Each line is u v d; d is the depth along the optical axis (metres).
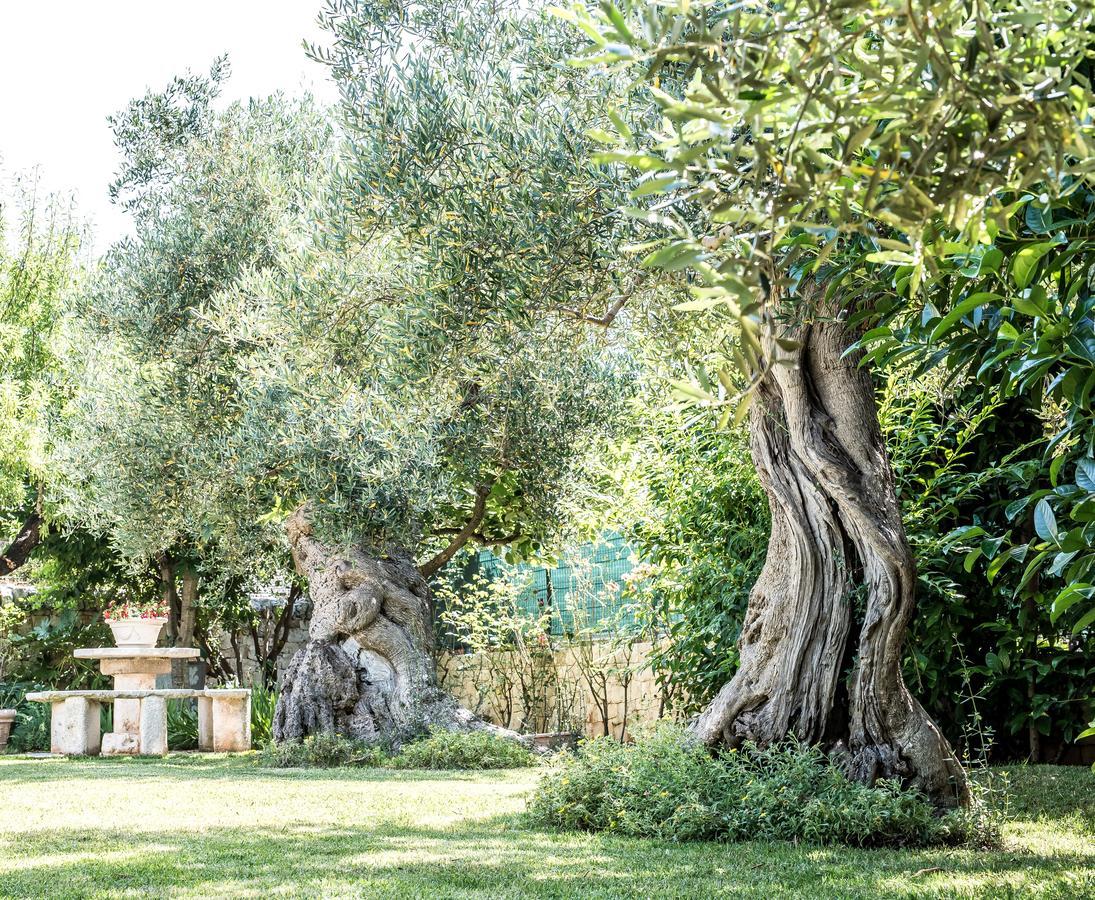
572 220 4.62
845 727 5.31
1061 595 2.61
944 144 1.21
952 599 6.81
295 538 11.44
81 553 15.99
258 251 10.30
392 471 8.79
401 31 5.62
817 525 5.38
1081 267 2.33
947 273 2.36
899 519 5.16
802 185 1.24
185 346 10.05
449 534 11.96
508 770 9.05
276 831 5.13
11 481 13.70
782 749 5.33
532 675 13.63
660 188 1.31
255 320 8.48
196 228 10.45
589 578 13.27
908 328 2.95
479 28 5.62
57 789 7.09
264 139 11.07
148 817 5.66
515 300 4.70
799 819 4.72
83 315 10.80
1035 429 7.18
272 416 9.57
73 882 3.72
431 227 4.87
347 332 6.40
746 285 1.21
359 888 3.57
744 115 1.23
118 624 12.37
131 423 10.41
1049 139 1.19
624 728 12.37
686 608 8.23
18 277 15.80
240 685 17.52
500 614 14.80
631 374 9.59
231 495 10.09
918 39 1.18
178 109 10.95
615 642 11.34
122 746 11.77
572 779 5.45
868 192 1.22
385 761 9.79
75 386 14.58
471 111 5.09
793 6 1.21
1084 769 6.89
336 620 10.74
